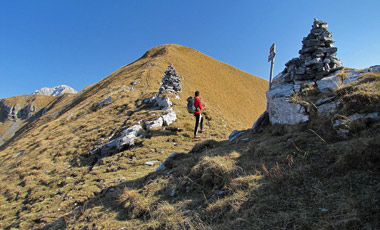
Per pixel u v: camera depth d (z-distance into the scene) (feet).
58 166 56.59
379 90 19.47
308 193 13.91
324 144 18.47
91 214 23.57
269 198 14.51
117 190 27.96
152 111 76.33
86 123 91.09
